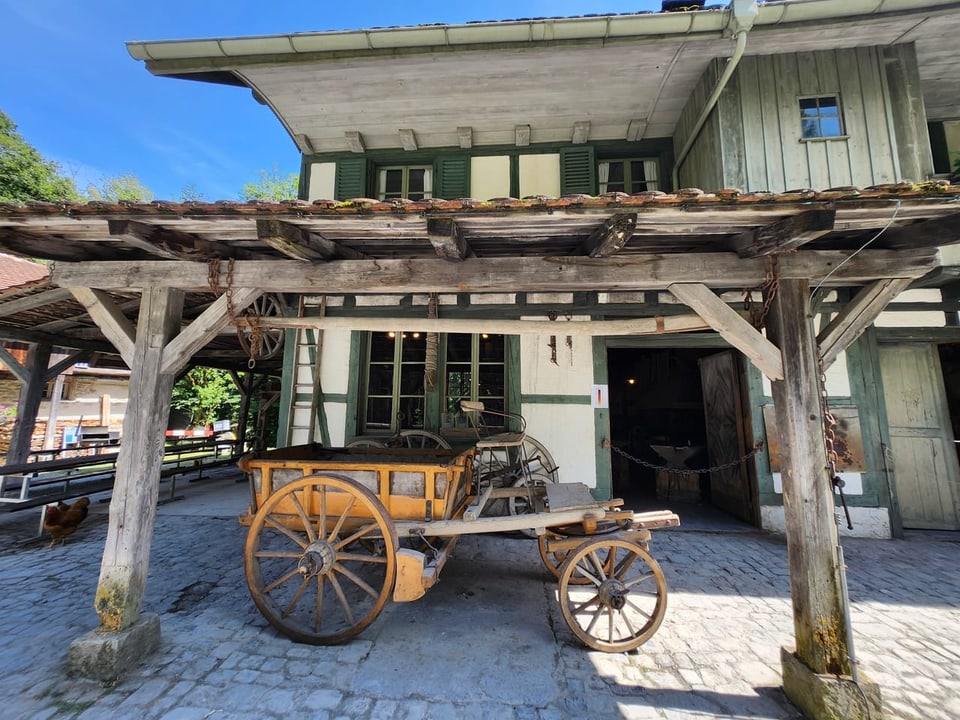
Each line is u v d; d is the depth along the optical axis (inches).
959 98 222.1
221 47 191.8
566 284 103.0
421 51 190.5
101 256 119.4
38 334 255.1
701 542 189.0
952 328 205.8
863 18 174.6
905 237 93.2
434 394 224.5
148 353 109.4
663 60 198.1
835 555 88.8
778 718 84.8
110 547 102.5
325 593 137.9
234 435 557.0
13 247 105.4
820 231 79.4
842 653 85.7
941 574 156.1
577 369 218.2
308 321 121.3
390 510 121.6
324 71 207.9
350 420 224.7
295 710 85.4
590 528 116.2
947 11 169.8
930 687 93.6
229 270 109.3
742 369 218.4
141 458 106.0
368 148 257.9
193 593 136.1
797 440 93.0
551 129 243.3
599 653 106.0
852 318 100.5
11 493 269.0
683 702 89.0
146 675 95.3
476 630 116.2
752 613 127.0
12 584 141.6
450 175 251.4
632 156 250.7
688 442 304.3
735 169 189.9
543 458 210.2
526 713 85.4
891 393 213.5
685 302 99.4
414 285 105.7
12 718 82.0
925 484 207.9
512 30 181.9
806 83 194.2
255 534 116.7
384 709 86.0
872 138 190.1
